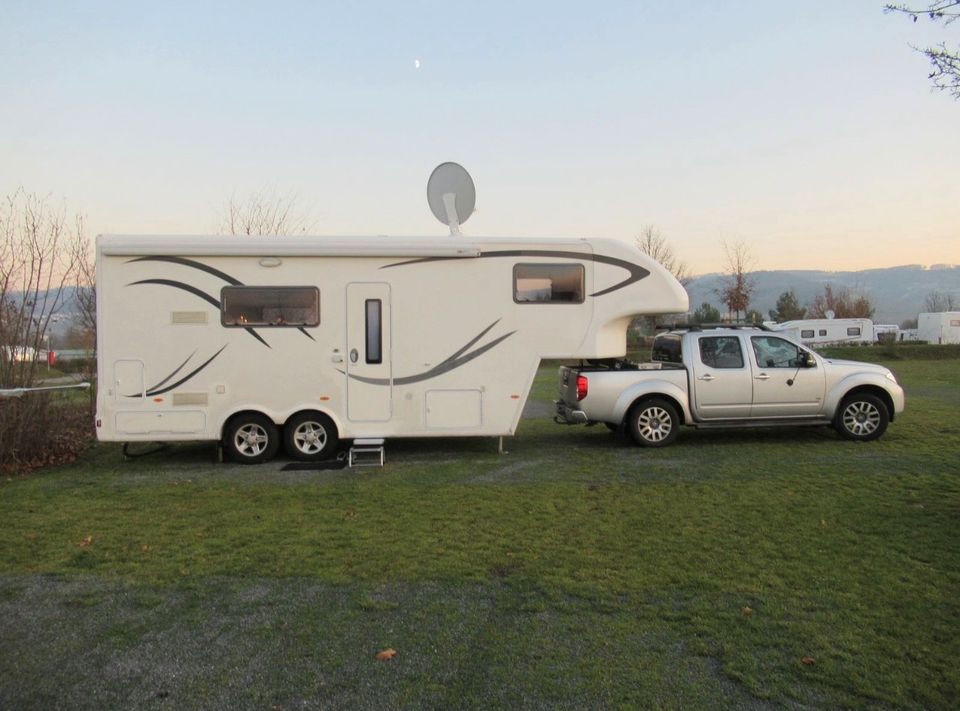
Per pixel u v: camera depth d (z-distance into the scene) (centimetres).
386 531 571
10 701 315
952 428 1072
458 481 754
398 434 866
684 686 323
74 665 350
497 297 879
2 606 424
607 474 777
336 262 854
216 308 838
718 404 938
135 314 829
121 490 723
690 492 684
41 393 874
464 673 338
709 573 465
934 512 600
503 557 505
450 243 865
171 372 834
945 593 425
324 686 327
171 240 830
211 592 445
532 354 886
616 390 925
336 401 857
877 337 5138
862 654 350
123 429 830
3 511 642
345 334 856
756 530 557
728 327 984
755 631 378
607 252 897
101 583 462
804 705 306
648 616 400
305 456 863
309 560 503
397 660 352
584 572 471
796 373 947
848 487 696
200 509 644
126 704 312
